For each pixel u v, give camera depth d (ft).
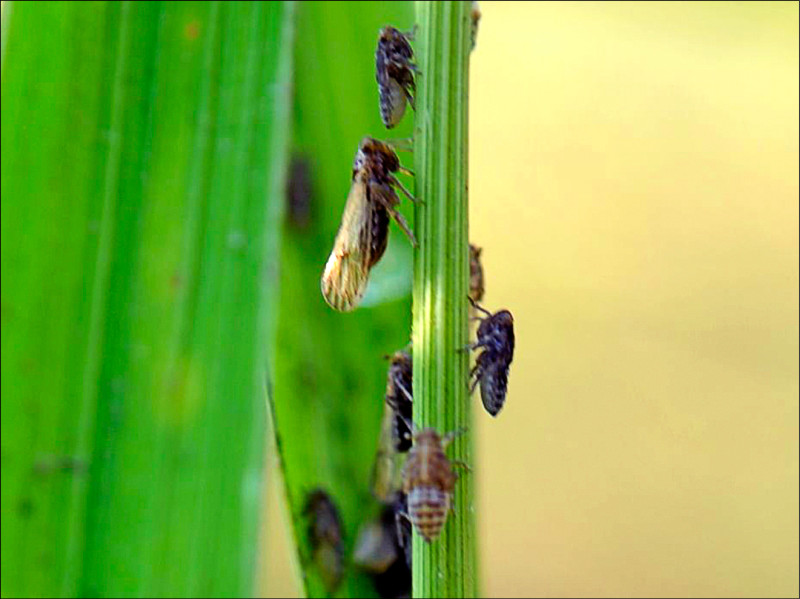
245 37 0.18
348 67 0.20
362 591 0.20
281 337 0.20
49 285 0.18
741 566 0.41
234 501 0.17
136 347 0.18
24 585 0.18
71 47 0.18
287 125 0.18
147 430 0.18
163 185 0.18
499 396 0.18
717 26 0.41
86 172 0.18
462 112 0.17
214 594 0.17
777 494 0.42
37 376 0.18
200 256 0.18
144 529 0.18
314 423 0.20
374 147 0.18
